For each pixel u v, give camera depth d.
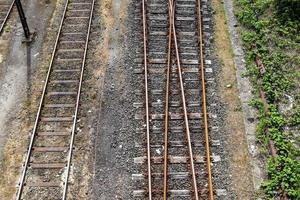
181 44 16.83
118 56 16.52
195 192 12.26
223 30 17.61
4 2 19.23
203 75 15.49
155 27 17.50
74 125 14.06
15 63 16.44
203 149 13.45
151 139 13.66
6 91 15.42
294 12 17.78
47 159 13.32
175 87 15.23
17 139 13.92
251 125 14.27
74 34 17.42
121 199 12.34
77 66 16.14
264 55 16.36
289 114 14.58
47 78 15.50
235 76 15.79
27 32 17.14
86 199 12.41
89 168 13.10
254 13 18.20
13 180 12.86
